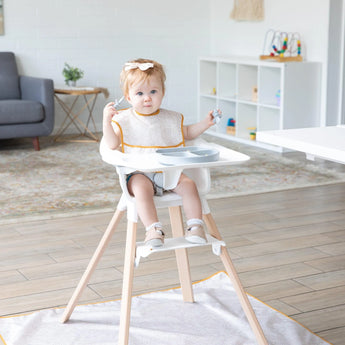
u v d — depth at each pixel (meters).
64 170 4.46
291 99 5.12
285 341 1.94
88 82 6.21
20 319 2.12
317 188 3.95
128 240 1.74
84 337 1.99
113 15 6.20
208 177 1.81
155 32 6.43
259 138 1.72
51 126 5.16
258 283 2.43
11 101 5.11
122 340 1.71
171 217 2.07
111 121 1.81
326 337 1.98
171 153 1.68
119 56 6.30
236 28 6.30
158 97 1.81
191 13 6.57
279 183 4.06
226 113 6.11
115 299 2.29
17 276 2.53
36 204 3.57
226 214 3.39
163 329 2.04
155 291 2.36
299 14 5.39
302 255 2.75
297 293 2.34
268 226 3.18
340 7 5.11
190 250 2.82
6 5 5.73
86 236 3.03
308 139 1.60
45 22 5.93
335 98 5.25
